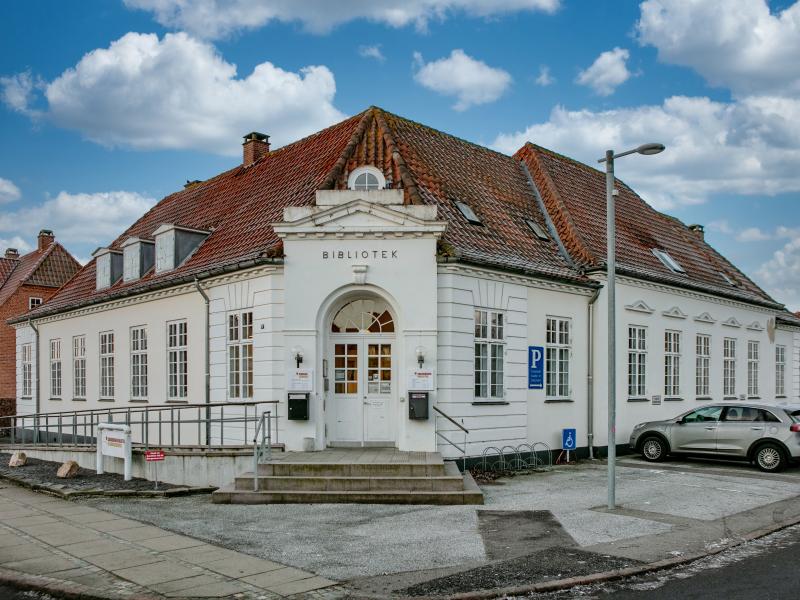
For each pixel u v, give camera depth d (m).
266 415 14.49
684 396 22.81
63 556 8.82
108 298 21.12
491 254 16.61
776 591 7.71
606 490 13.78
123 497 12.91
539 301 17.89
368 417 15.47
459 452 15.38
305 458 13.56
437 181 18.30
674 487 14.23
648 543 9.66
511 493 13.41
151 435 19.59
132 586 7.66
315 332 14.99
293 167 20.41
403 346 14.95
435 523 10.76
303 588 7.68
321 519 10.98
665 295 22.06
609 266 12.36
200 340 17.84
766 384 28.14
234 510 11.65
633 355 20.72
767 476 15.88
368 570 8.35
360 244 15.08
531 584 7.87
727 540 9.90
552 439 18.00
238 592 7.52
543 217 21.22
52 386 25.92
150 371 19.89
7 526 10.47
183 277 17.77
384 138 18.03
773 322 28.81
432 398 14.88
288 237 15.10
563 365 18.72
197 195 25.27
